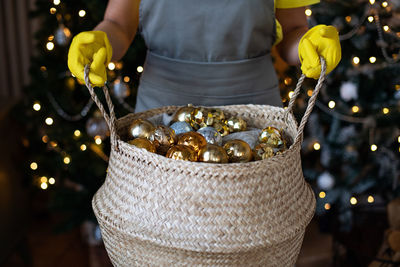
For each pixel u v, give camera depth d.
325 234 1.99
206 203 0.68
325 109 1.83
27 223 2.14
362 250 1.54
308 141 1.93
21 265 1.93
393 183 1.84
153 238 0.68
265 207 0.70
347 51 1.70
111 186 0.76
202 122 0.91
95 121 1.65
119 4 1.04
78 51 0.72
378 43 1.70
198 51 1.04
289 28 1.14
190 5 0.99
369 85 1.73
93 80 0.71
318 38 0.74
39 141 1.94
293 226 0.72
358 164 1.88
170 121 0.94
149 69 1.09
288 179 0.73
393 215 1.54
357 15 1.67
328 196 1.89
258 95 1.08
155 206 0.69
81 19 1.69
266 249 0.71
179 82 1.06
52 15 1.74
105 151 1.85
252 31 1.02
